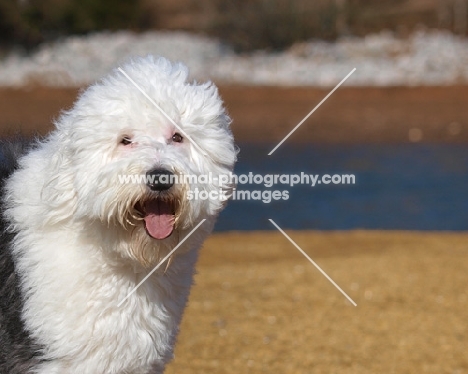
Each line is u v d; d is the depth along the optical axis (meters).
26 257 7.20
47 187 7.14
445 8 58.38
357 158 30.83
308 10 53.44
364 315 13.53
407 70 46.09
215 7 57.66
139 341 7.21
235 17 53.44
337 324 13.10
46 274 7.09
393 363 11.48
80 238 7.16
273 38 52.62
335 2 54.12
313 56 49.44
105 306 7.11
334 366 11.34
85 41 51.88
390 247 18.94
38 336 7.08
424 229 21.98
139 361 7.25
